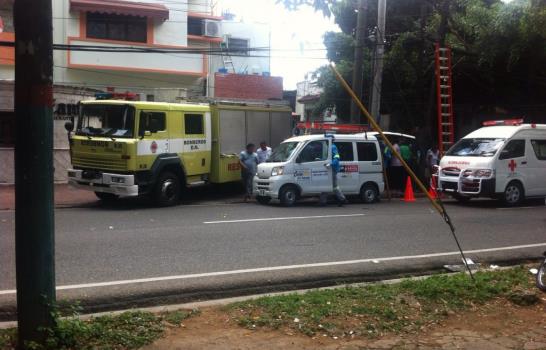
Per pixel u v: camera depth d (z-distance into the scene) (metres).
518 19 18.89
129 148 13.23
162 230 10.36
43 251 4.14
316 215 12.89
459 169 15.87
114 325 4.82
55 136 18.48
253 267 7.60
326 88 25.05
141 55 24.19
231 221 11.66
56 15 23.16
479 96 24.81
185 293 6.38
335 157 15.14
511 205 15.77
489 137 16.08
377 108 18.67
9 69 22.06
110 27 23.89
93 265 7.50
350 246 9.23
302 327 4.91
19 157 4.05
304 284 6.95
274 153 15.58
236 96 26.02
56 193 16.52
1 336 4.48
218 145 15.94
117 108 13.66
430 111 21.77
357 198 16.83
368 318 5.20
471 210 14.66
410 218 12.62
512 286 6.41
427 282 6.43
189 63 25.30
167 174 14.36
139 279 6.83
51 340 4.15
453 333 4.95
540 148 16.34
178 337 4.64
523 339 4.86
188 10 27.55
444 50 19.34
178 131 14.62
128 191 13.25
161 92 18.33
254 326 4.93
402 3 23.20
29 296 4.14
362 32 18.31
